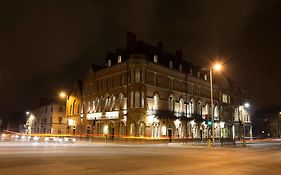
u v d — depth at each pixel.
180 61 55.16
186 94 51.31
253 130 98.56
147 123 42.62
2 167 11.85
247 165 14.20
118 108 45.56
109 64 50.47
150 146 33.59
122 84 45.53
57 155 17.47
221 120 60.06
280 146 36.66
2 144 32.62
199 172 11.43
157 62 47.94
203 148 29.84
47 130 72.31
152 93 44.47
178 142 46.94
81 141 48.53
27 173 10.34
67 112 58.72
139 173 10.88
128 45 49.12
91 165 12.88
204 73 59.19
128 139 42.19
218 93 61.66
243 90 71.50
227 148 30.44
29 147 26.03
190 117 50.78
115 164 13.51
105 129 47.81
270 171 12.16
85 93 54.38
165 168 12.45
